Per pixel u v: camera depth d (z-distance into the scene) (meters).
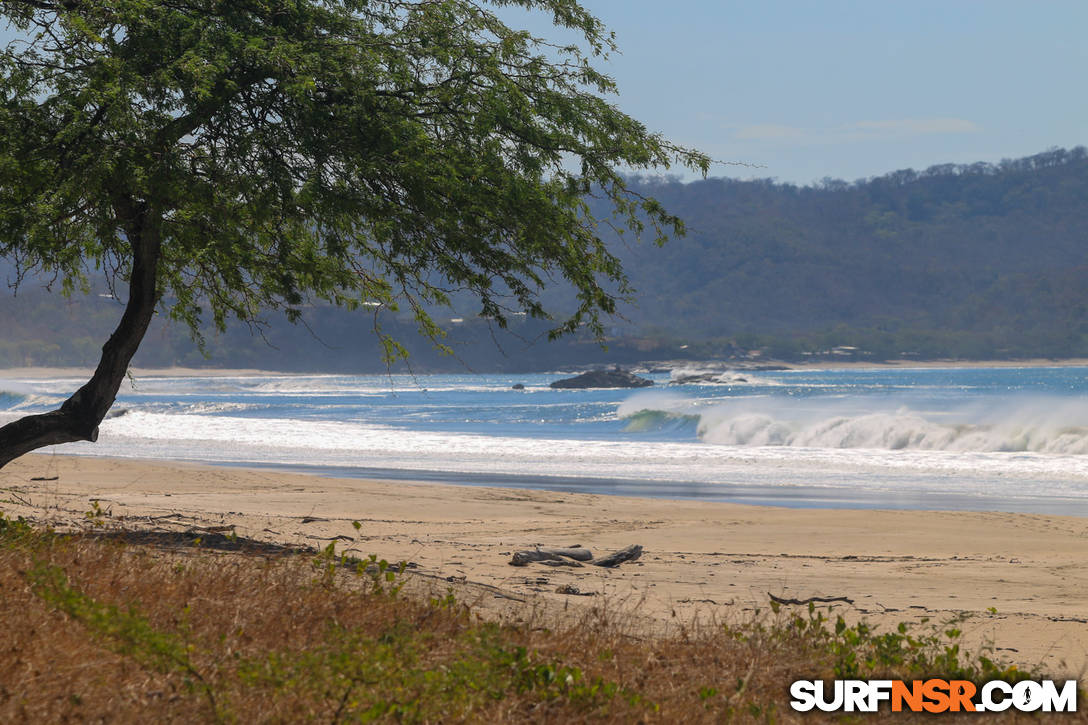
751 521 39.53
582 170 23.80
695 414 112.00
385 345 25.02
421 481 58.56
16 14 21.91
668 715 11.16
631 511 42.56
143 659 10.60
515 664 12.12
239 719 9.68
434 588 19.14
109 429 108.94
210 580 15.10
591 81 23.75
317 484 50.53
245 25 21.84
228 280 24.09
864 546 32.94
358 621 13.91
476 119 22.28
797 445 86.56
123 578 14.86
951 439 78.19
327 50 21.86
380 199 21.69
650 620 18.20
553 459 71.94
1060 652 17.45
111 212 22.61
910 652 15.73
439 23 22.70
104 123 20.55
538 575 24.55
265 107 21.78
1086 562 29.06
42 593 12.27
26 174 19.77
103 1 20.83
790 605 21.70
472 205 22.19
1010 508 46.75
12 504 30.12
